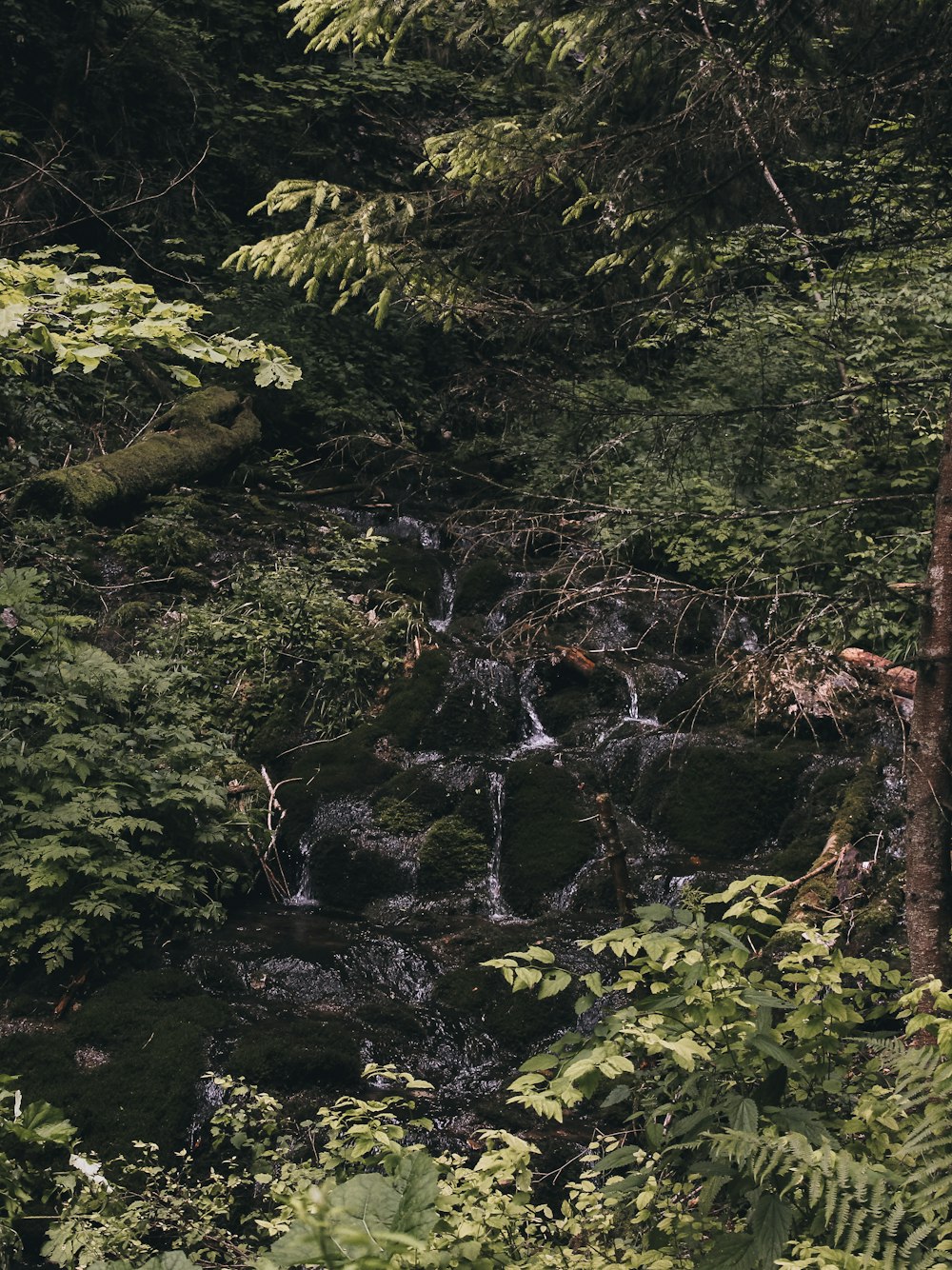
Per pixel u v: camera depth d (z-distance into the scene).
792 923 3.26
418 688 8.63
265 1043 5.61
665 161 5.12
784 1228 2.71
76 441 10.96
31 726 7.06
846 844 6.64
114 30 13.91
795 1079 3.30
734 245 7.12
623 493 9.48
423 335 13.87
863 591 4.26
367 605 9.59
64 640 7.48
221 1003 5.95
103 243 13.03
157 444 10.77
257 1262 2.03
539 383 5.24
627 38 5.20
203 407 11.48
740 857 7.42
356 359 13.41
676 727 8.23
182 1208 4.09
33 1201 4.74
